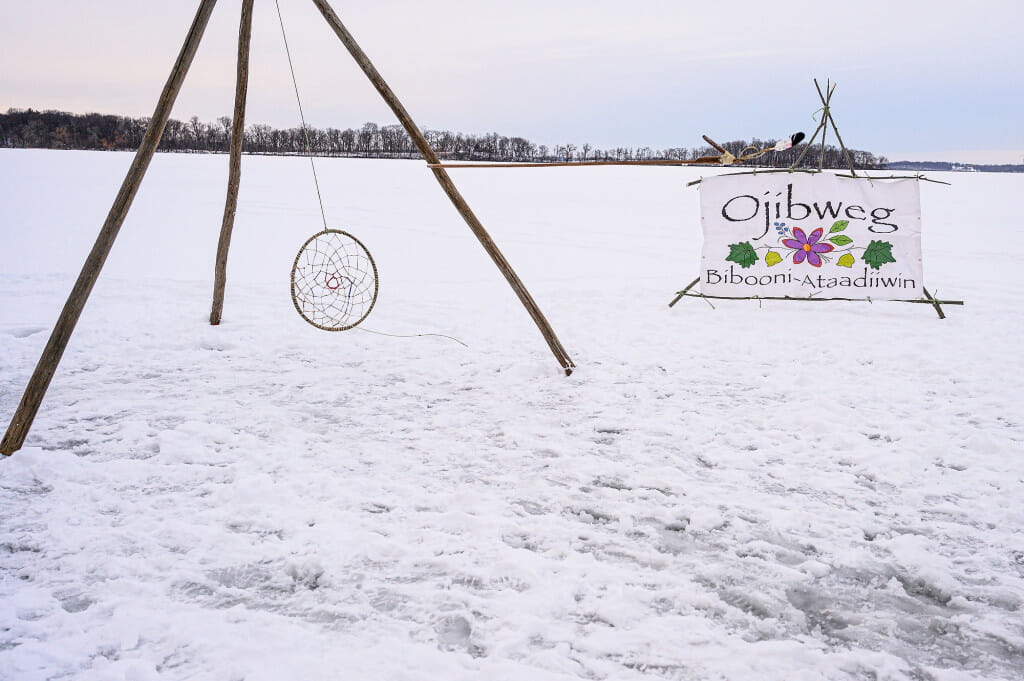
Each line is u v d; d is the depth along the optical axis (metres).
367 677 2.23
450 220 15.57
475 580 2.77
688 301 7.91
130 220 14.48
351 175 28.38
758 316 7.12
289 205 17.56
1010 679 2.25
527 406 4.86
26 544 3.04
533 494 3.53
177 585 2.74
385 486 3.60
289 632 2.45
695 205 19.20
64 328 4.02
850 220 7.03
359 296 8.27
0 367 5.59
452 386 5.31
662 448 4.10
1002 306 7.34
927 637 2.46
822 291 7.18
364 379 5.46
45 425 4.41
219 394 5.06
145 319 6.98
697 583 2.76
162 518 3.27
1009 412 4.52
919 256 6.93
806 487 3.61
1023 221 15.30
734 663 2.30
